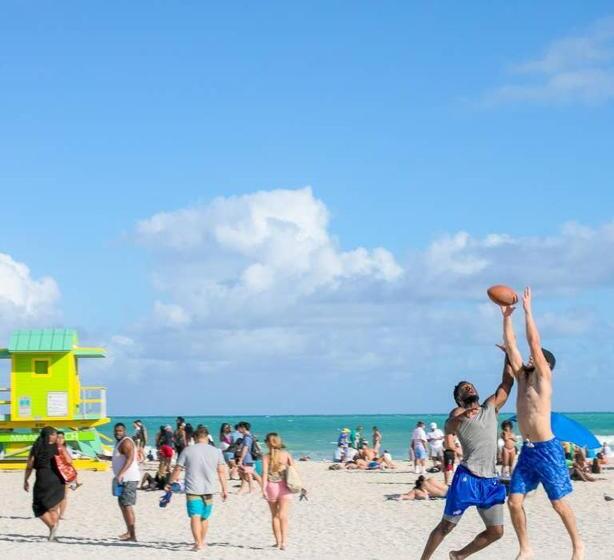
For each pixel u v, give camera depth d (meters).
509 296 9.96
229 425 30.00
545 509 20.34
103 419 35.72
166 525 18.72
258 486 26.47
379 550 14.79
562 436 19.55
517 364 9.94
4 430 35.41
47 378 35.12
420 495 23.61
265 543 15.82
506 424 25.11
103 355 36.06
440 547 14.98
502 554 13.60
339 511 21.02
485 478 10.05
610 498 22.25
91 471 34.00
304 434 120.31
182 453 14.95
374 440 38.44
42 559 13.78
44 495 15.98
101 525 18.75
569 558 12.87
